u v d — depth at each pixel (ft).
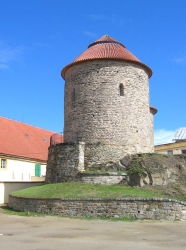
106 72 86.33
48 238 43.62
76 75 89.61
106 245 38.60
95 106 85.46
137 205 62.18
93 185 75.66
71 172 81.10
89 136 84.69
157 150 170.81
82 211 65.72
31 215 68.95
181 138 168.76
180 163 78.59
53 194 72.28
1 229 52.42
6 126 132.36
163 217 60.29
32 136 142.51
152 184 73.15
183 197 68.44
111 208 63.72
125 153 83.20
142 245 38.50
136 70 89.15
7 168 112.47
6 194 102.58
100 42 95.61
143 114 88.94
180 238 43.19
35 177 125.49
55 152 85.81
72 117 88.79
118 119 84.53
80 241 41.32
